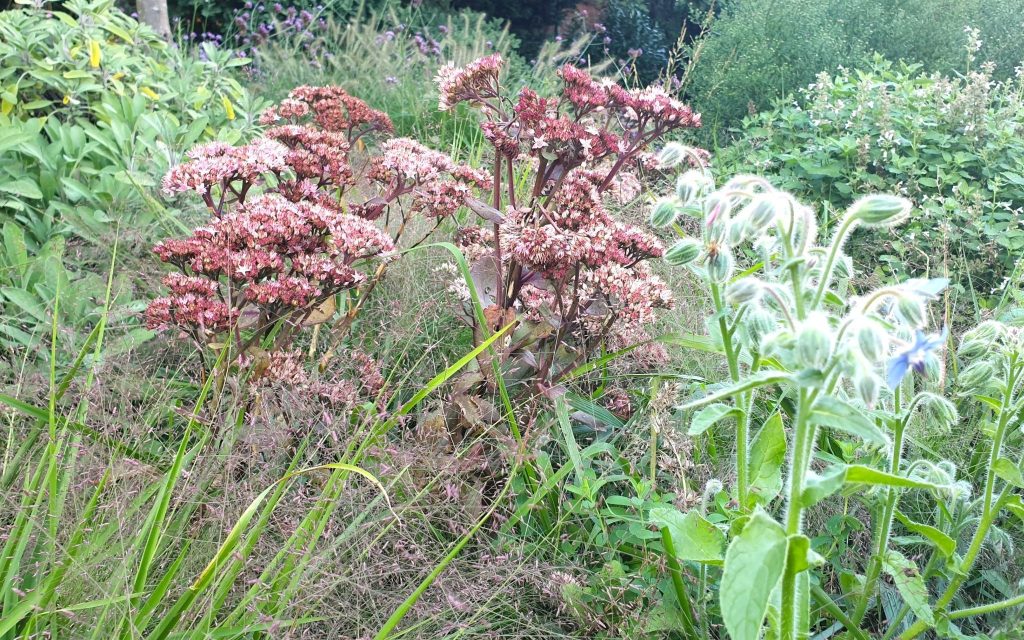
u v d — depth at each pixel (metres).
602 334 2.85
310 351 2.96
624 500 2.45
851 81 6.90
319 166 3.15
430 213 3.04
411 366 3.11
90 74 4.35
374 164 3.22
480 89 3.07
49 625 1.95
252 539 1.99
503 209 3.95
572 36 12.46
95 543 2.02
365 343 3.25
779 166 6.06
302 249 2.65
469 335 3.45
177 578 2.12
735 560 1.38
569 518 2.68
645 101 2.99
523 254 2.68
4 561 1.97
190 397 2.88
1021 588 2.34
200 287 2.49
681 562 2.39
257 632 2.09
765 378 1.46
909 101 6.22
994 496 2.69
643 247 2.82
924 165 5.67
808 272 1.80
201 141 4.77
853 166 5.71
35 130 3.90
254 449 2.28
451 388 2.97
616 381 3.15
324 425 2.50
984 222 4.88
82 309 3.17
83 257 3.39
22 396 2.52
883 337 1.40
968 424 2.98
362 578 2.16
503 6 12.48
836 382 1.51
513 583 2.38
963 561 2.07
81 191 3.75
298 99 3.85
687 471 2.71
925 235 4.81
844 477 1.45
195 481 2.24
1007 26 9.11
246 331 2.97
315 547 2.18
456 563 2.33
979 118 5.79
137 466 2.19
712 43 8.78
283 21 9.51
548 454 2.87
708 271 1.99
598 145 2.92
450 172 3.26
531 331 2.86
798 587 1.76
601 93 3.00
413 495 2.44
